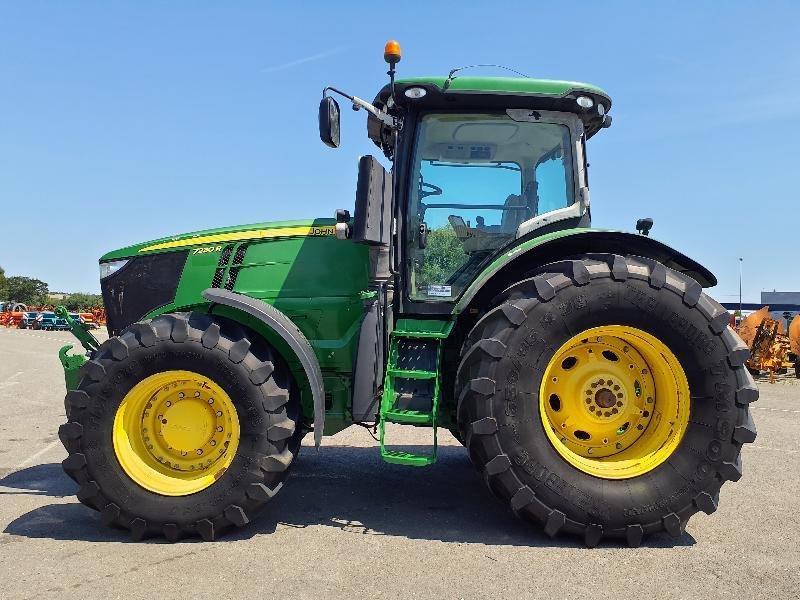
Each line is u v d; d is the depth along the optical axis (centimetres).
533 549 310
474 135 400
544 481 314
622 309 325
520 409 318
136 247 425
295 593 258
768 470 472
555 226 391
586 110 395
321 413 341
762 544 316
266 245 401
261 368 330
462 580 271
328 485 433
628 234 347
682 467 320
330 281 390
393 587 264
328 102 342
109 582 269
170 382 339
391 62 365
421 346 364
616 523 312
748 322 1291
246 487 323
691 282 330
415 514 368
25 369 1314
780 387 1140
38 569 284
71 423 329
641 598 255
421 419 342
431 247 394
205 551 307
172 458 341
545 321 322
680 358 326
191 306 395
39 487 428
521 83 382
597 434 341
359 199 345
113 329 424
